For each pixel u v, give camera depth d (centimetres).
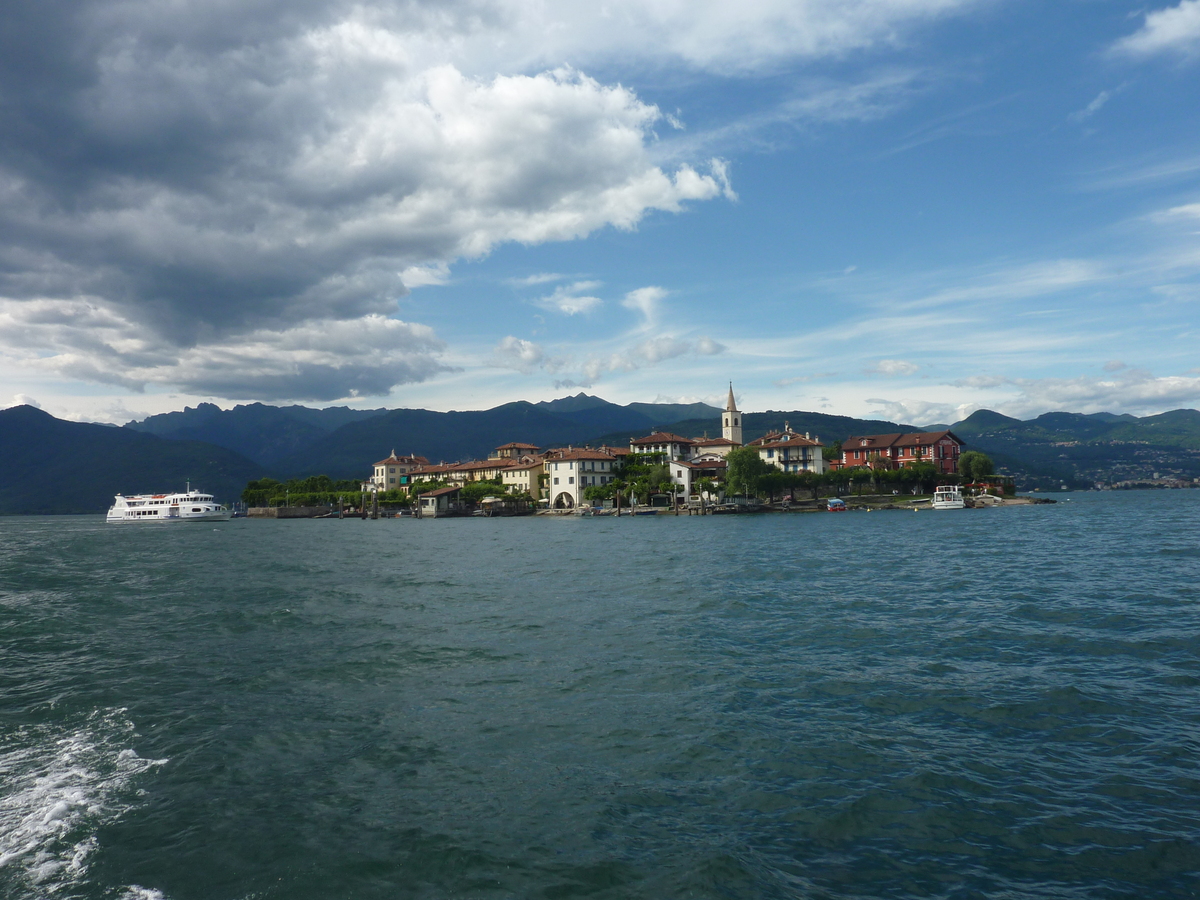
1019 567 5188
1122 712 1973
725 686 2278
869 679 2339
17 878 1166
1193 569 4806
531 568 5894
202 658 2728
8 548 9462
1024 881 1171
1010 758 1672
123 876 1174
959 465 19250
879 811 1420
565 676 2420
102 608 3962
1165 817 1374
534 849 1277
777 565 5697
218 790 1520
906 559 5950
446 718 2000
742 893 1137
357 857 1244
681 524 13350
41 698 2198
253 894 1127
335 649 2862
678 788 1534
